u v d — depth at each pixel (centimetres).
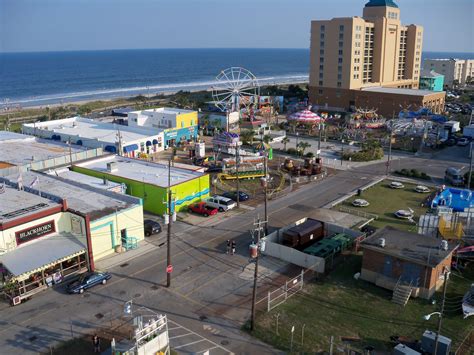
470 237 4366
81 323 3312
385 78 15950
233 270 4150
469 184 6544
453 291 3756
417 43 16862
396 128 10625
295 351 2997
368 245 3866
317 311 3481
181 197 5656
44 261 3750
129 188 5825
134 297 3675
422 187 6556
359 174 7456
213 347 3042
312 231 4681
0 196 4466
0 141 7750
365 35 14812
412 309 3500
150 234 4900
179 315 3419
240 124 12206
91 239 4184
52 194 4572
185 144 9569
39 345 3059
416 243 3912
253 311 3209
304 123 11288
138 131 9394
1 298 3662
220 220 5394
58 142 7869
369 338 3141
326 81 15012
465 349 3014
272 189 6612
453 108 15238
